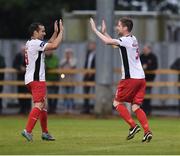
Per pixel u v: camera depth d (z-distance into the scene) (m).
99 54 43.66
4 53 54.06
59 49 53.12
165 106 53.34
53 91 46.66
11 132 30.64
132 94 25.36
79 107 52.03
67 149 23.02
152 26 53.94
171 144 24.62
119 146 23.91
